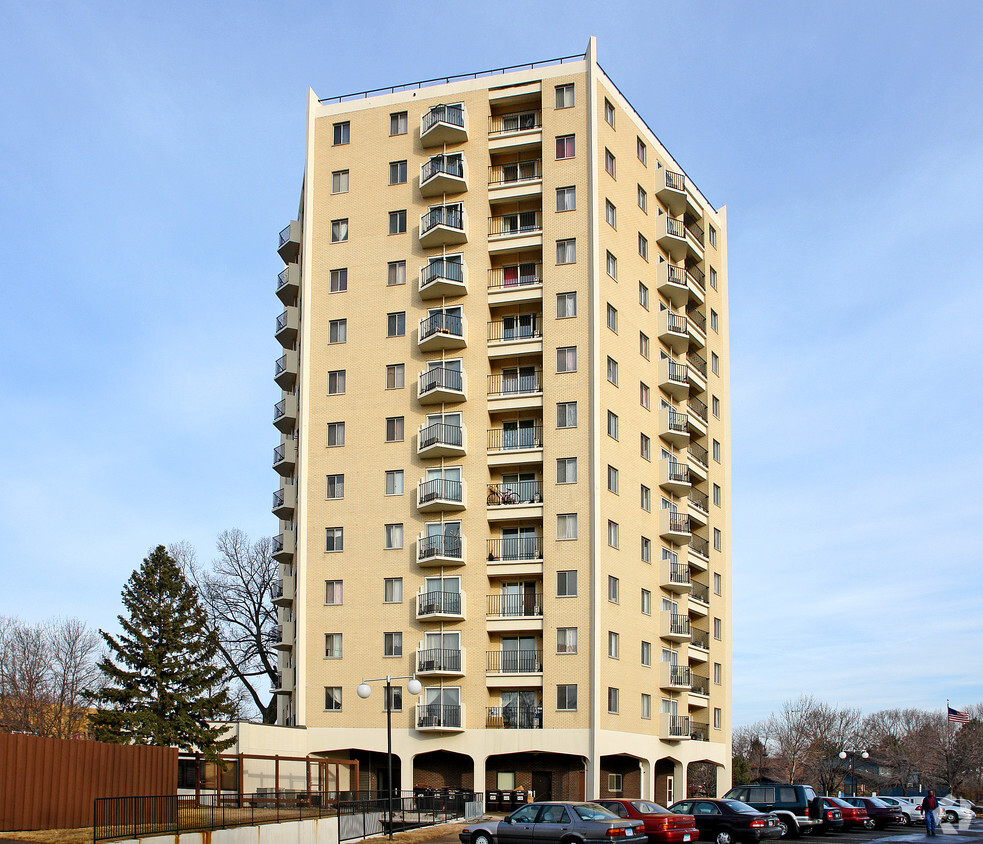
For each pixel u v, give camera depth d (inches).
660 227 2608.3
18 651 3186.5
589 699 2047.2
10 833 1100.5
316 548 2299.5
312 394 2393.0
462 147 2428.6
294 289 2645.2
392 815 1658.5
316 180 2517.2
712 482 2842.0
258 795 1486.2
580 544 2128.4
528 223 2396.7
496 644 2164.1
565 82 2397.9
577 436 2187.5
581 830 1197.1
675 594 2475.4
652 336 2511.1
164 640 2160.4
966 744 4323.3
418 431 2287.2
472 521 2208.4
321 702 2209.6
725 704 2770.7
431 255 2385.6
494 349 2290.8
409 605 2202.3
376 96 2527.1
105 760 1252.5
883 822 2018.9
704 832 1433.3
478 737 2087.8
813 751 4411.9
